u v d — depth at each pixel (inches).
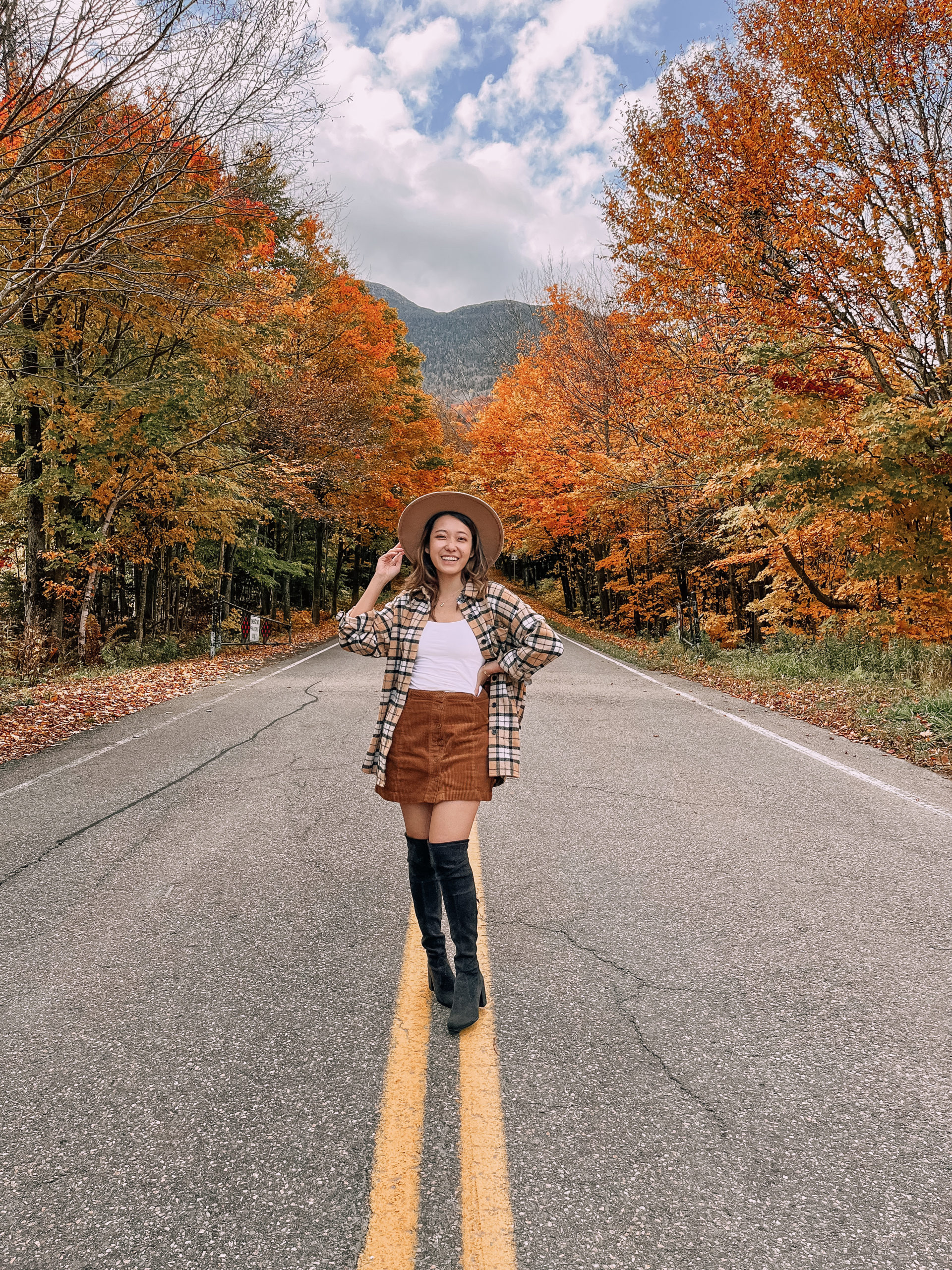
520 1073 94.7
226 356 570.3
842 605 552.7
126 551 637.3
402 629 108.6
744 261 382.6
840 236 364.8
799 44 363.3
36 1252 68.9
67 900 149.3
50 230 287.6
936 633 451.8
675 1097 90.2
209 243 442.0
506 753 103.5
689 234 406.9
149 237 367.9
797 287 386.0
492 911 143.6
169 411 540.1
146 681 478.3
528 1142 82.4
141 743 297.0
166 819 201.0
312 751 280.7
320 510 918.4
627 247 441.7
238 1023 106.1
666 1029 104.3
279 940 131.8
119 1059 98.3
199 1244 69.7
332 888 154.6
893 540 418.0
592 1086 92.0
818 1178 77.4
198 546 902.4
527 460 917.8
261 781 238.5
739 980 117.7
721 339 477.7
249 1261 67.8
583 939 131.7
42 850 177.8
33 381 489.1
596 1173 78.0
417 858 108.3
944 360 383.9
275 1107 88.7
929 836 186.5
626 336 635.5
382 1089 91.5
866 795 222.8
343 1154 81.1
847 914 142.0
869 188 356.2
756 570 756.6
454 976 110.3
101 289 327.6
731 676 506.0
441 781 102.0
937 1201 74.4
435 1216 72.6
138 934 134.5
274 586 1073.5
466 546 107.8
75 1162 80.3
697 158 387.5
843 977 118.8
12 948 129.7
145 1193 75.9
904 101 358.6
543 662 102.0
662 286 433.7
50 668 528.1
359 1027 105.1
